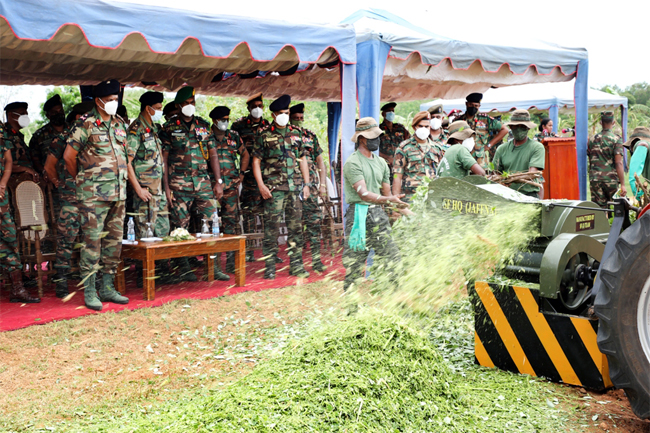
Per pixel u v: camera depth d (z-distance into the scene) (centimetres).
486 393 340
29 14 448
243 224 857
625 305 287
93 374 386
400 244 475
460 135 584
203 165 691
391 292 475
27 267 704
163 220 652
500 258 402
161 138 678
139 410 324
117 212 561
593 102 1489
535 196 570
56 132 689
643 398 288
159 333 477
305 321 511
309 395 281
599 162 968
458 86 1165
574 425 300
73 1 469
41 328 474
